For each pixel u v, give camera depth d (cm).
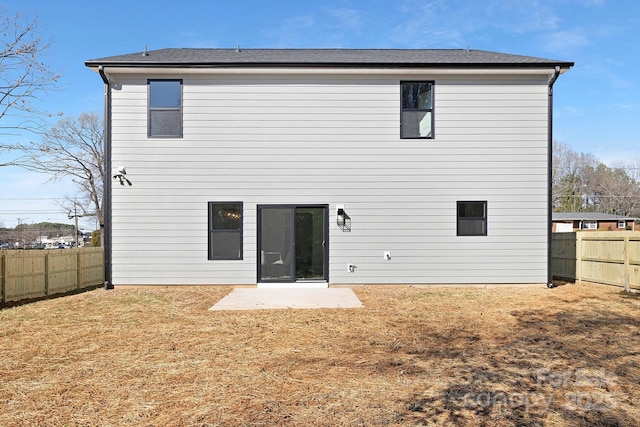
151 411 359
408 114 1059
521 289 1017
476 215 1058
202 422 338
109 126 1020
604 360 492
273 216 1046
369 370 459
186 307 814
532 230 1055
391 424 334
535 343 564
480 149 1053
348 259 1046
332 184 1045
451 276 1049
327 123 1046
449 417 346
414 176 1050
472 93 1055
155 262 1028
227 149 1038
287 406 368
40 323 693
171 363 486
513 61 1034
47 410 363
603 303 845
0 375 450
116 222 1023
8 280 963
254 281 1034
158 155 1030
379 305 826
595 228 4047
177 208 1031
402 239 1049
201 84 1037
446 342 571
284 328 650
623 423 336
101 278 1370
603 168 5488
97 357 510
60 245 3944
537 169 1056
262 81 1041
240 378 437
